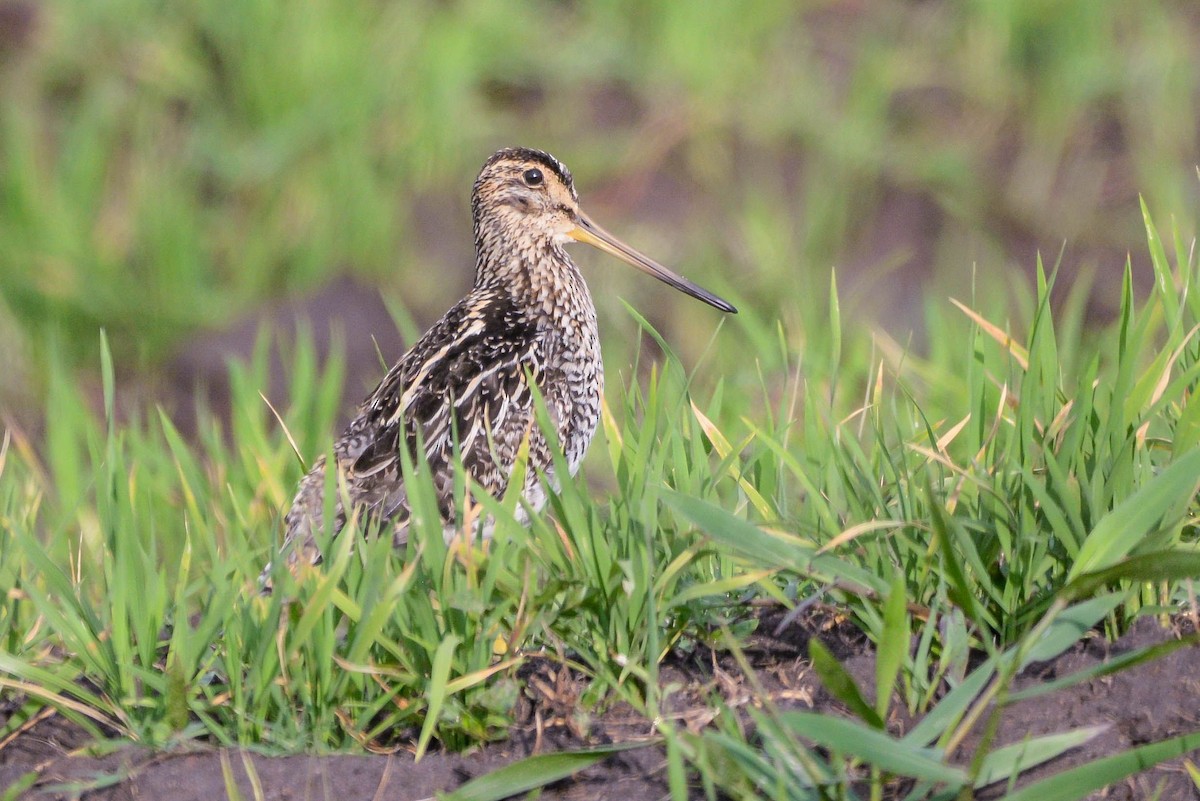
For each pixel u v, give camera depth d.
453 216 17.56
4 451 8.89
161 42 18.25
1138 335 7.02
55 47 18.44
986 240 16.92
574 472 9.53
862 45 18.62
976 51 18.45
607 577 6.60
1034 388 7.23
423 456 6.97
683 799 5.49
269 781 6.18
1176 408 7.66
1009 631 6.54
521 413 8.96
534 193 9.88
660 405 8.33
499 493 8.78
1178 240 7.88
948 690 6.36
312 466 9.09
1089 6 18.42
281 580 6.46
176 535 10.08
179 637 6.53
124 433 10.07
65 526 7.98
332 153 17.56
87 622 6.88
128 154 17.95
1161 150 17.56
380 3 18.75
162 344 16.58
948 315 15.08
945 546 6.08
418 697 6.46
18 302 16.55
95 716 6.62
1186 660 6.29
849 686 5.62
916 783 5.77
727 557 6.95
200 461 13.23
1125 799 5.77
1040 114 17.98
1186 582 6.49
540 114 18.11
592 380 9.70
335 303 16.83
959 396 10.37
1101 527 6.16
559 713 6.45
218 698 6.54
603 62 18.38
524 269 9.77
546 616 6.50
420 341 9.45
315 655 6.50
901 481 7.39
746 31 18.64
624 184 17.36
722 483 8.53
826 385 11.12
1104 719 6.09
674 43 18.34
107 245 17.09
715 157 17.50
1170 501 6.09
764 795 5.73
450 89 17.73
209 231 17.45
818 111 17.80
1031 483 6.43
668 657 6.84
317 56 17.97
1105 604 5.93
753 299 15.87
